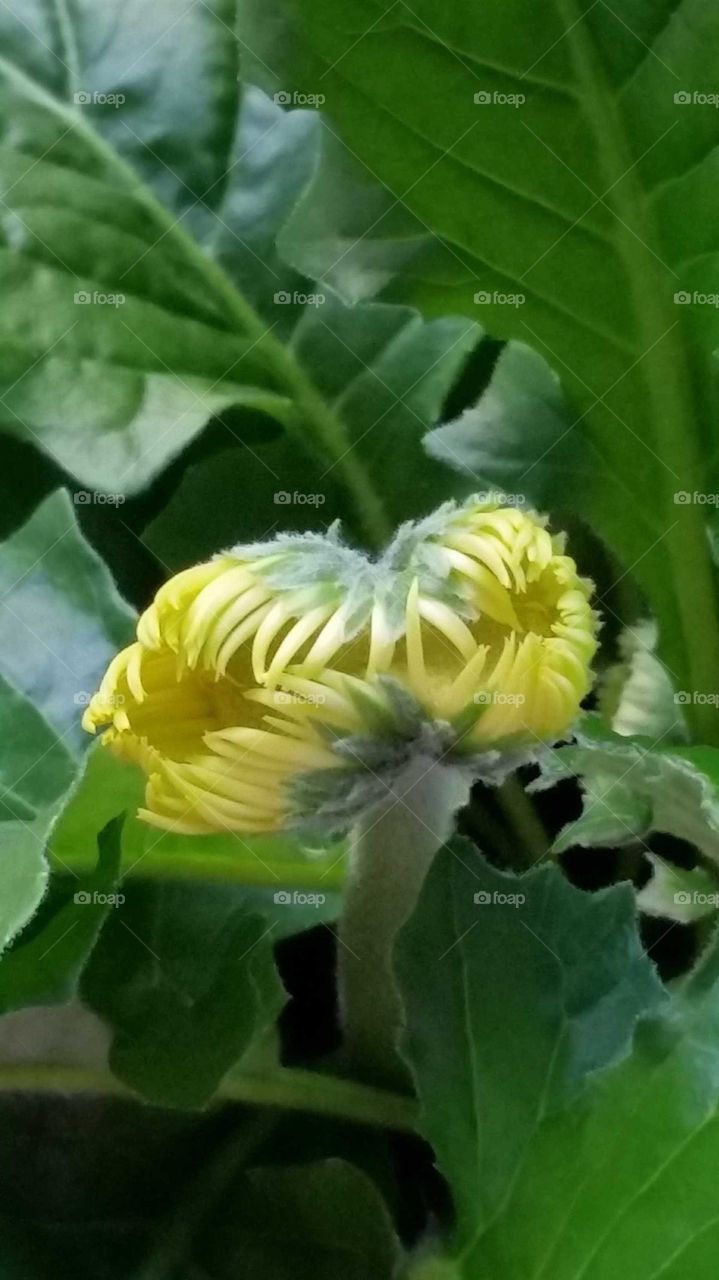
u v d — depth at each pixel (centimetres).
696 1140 14
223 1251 16
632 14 16
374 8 17
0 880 15
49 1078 17
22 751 20
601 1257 14
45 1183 17
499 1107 16
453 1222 16
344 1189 16
